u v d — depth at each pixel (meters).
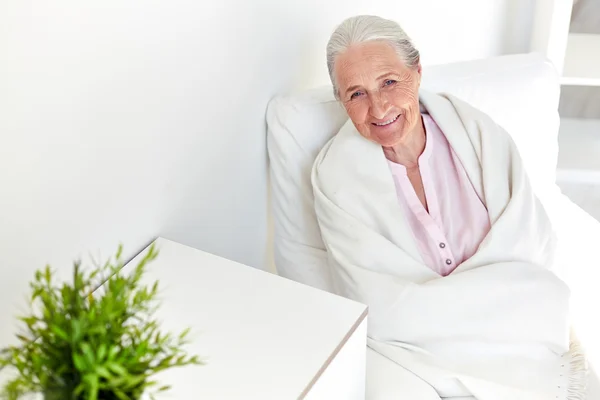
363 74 1.28
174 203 1.31
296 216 1.52
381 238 1.30
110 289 0.72
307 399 0.96
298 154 1.48
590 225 1.55
